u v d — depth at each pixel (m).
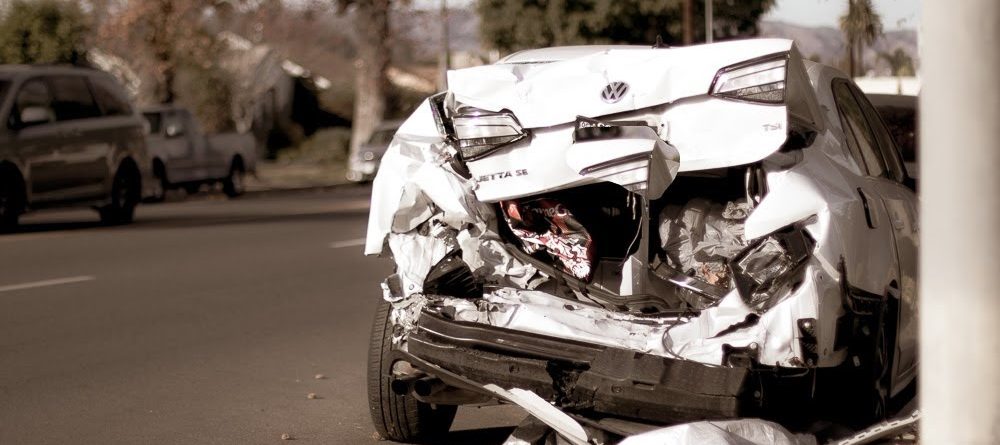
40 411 6.99
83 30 36.03
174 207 24.47
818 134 5.44
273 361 8.41
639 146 5.07
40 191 17.12
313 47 47.31
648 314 5.22
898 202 5.96
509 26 38.66
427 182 5.70
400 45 43.66
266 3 39.69
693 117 5.26
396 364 5.97
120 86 19.48
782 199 5.04
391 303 5.72
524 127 5.47
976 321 3.18
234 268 13.35
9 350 8.70
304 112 65.88
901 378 6.16
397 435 6.25
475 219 5.61
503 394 5.27
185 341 9.08
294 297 11.29
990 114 3.15
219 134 29.38
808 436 4.95
